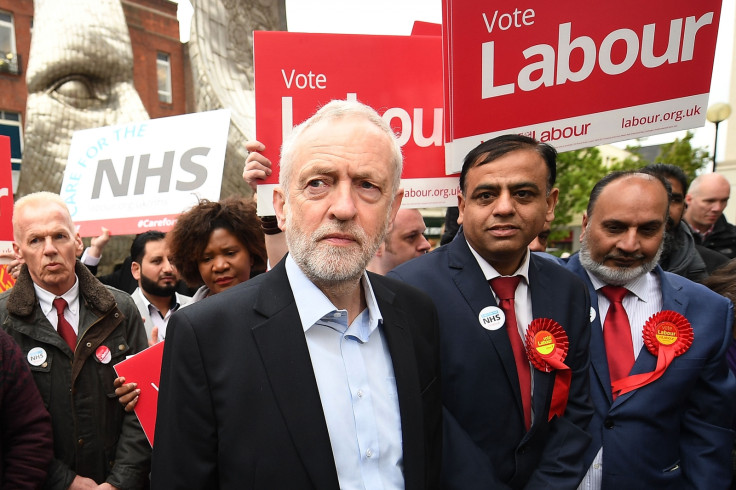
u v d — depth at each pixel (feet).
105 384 5.80
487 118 5.78
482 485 4.09
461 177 4.89
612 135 5.93
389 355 3.76
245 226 6.55
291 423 3.14
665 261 9.09
